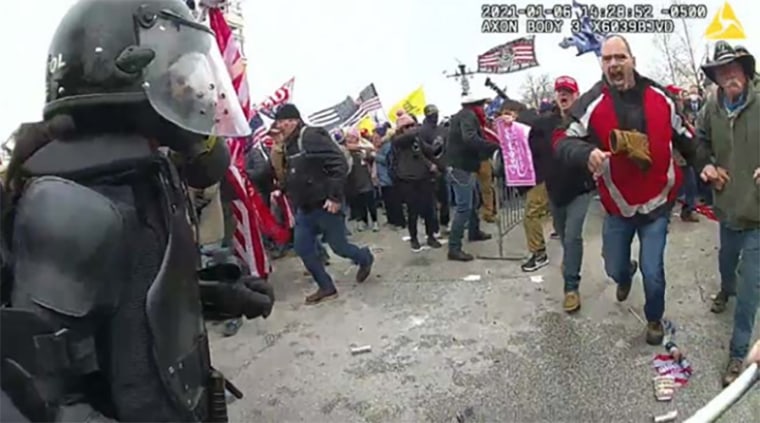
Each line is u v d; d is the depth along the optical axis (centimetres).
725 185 351
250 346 450
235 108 146
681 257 595
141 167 124
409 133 716
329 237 559
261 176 679
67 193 113
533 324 461
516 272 603
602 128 381
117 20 125
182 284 131
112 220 115
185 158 147
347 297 555
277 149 645
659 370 372
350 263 682
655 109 373
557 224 500
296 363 417
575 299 478
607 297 505
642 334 427
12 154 123
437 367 399
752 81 342
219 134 139
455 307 512
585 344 418
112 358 120
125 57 121
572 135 394
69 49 125
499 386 368
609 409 334
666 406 334
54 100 125
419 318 490
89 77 122
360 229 920
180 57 130
